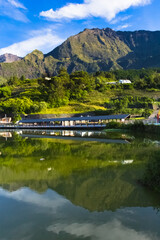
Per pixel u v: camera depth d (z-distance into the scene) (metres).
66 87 126.81
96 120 65.06
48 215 6.71
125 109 83.38
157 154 10.26
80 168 13.02
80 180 10.43
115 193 8.44
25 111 101.69
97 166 13.42
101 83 146.50
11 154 19.02
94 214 6.72
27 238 5.44
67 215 6.66
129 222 6.16
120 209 7.01
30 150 21.47
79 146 23.83
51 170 12.66
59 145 25.27
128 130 44.84
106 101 107.81
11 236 5.54
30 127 69.94
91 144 25.39
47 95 115.88
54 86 119.81
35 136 39.53
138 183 9.62
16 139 34.00
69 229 5.84
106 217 6.49
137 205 7.30
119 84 147.62
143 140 27.75
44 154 18.84
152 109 85.81
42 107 98.62
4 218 6.57
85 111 92.75
